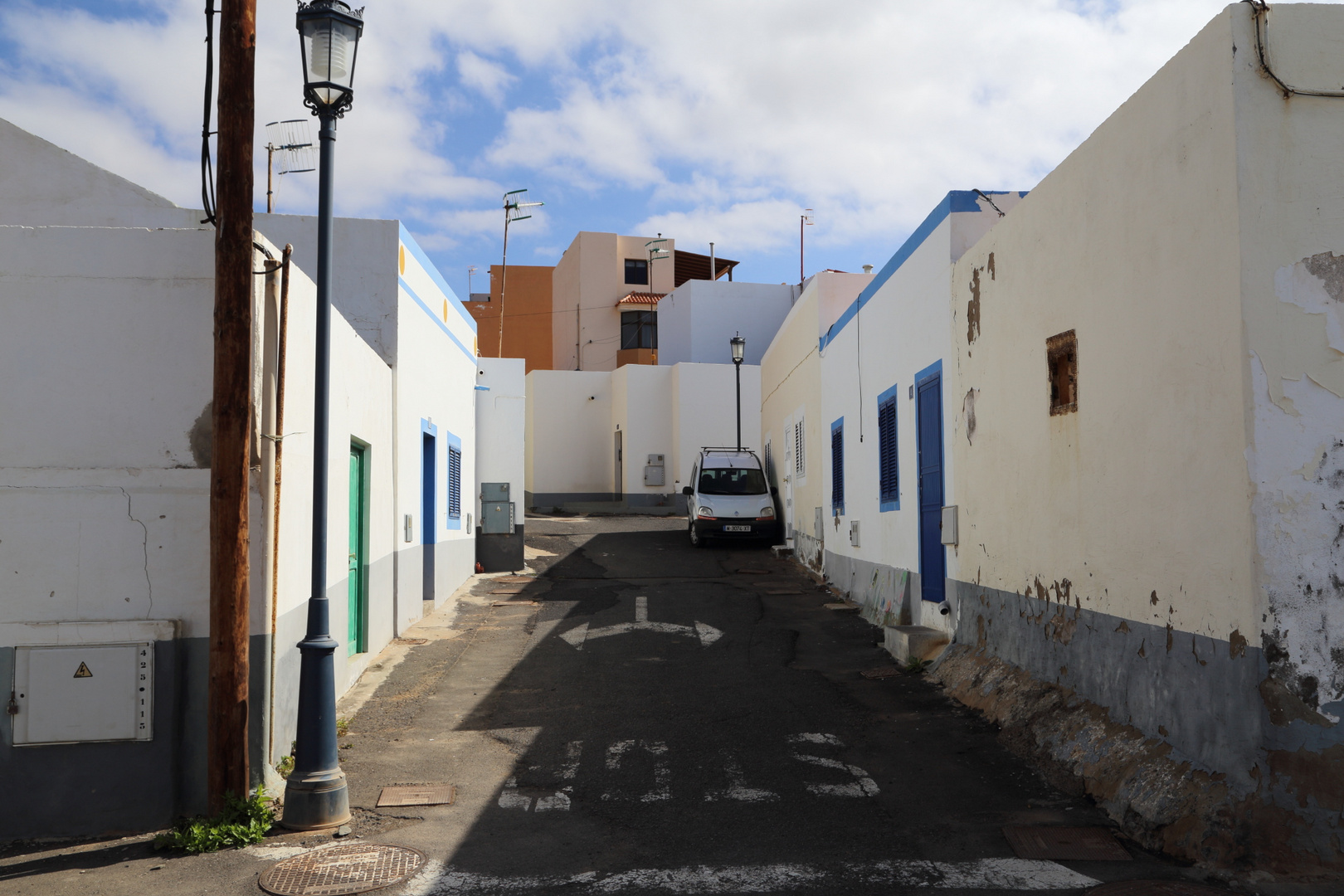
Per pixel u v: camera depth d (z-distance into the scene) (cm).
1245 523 522
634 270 4403
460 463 1725
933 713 866
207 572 637
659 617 1380
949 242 1020
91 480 632
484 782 702
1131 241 643
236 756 616
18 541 624
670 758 753
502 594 1630
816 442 1798
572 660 1117
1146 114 623
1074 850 545
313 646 624
